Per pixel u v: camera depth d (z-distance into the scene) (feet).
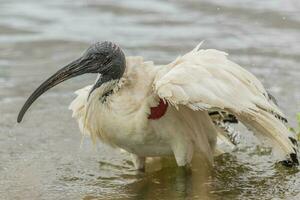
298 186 39.68
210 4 75.46
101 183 41.01
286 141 39.50
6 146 46.01
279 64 59.98
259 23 69.82
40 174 42.11
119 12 75.15
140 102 39.09
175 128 39.70
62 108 52.34
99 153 45.19
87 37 68.08
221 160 43.39
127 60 40.34
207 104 37.73
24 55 63.77
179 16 73.15
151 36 68.08
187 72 38.29
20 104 53.16
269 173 41.55
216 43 65.72
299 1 74.38
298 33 67.00
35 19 73.31
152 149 40.60
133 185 40.60
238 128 47.60
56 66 61.16
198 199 38.52
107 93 40.06
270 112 39.52
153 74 39.83
